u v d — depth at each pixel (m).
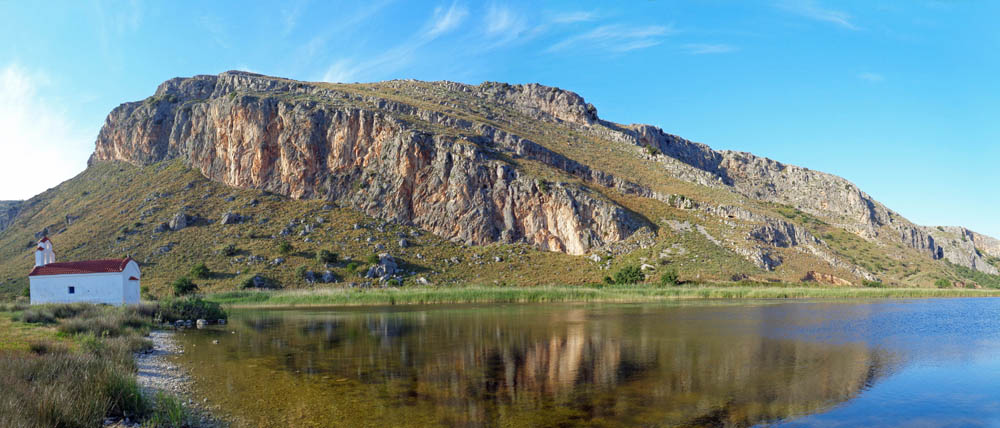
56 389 13.08
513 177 99.00
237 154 109.69
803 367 21.92
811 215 154.50
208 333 33.41
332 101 116.56
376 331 33.88
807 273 86.19
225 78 139.25
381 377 20.02
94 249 90.44
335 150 106.69
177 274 79.25
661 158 137.38
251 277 76.25
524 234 94.75
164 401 15.38
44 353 19.05
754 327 34.66
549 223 94.25
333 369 21.52
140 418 14.02
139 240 91.31
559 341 28.92
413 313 46.75
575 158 121.62
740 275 79.81
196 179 111.81
